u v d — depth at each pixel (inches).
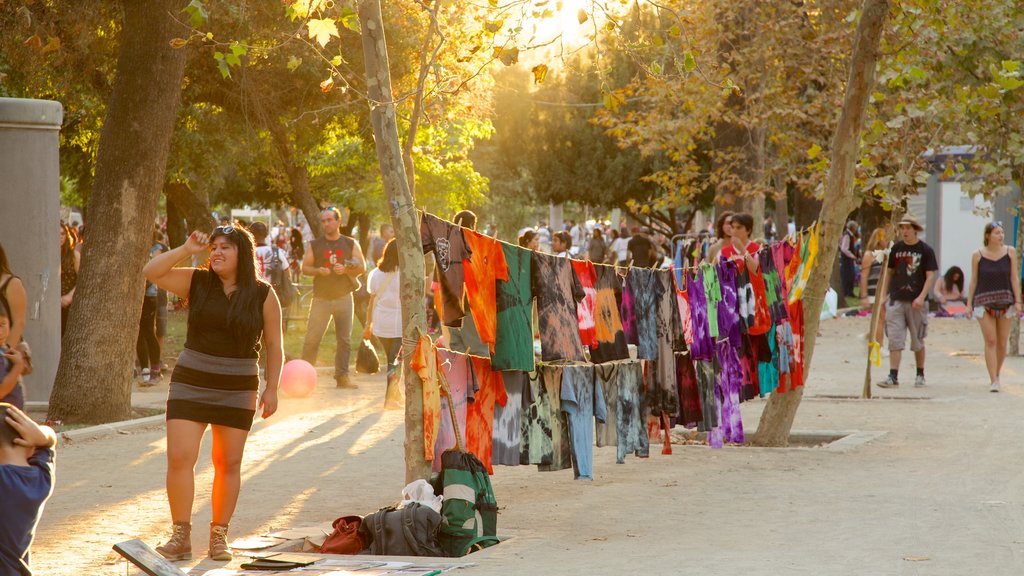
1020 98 573.6
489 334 283.7
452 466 280.4
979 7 532.1
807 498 334.0
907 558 252.2
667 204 985.5
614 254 1393.9
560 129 1653.5
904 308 641.0
